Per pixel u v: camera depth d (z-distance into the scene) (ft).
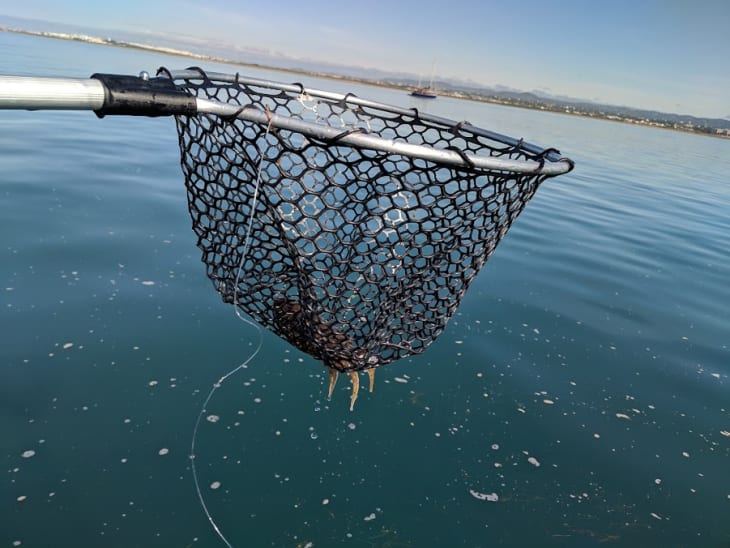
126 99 4.09
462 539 9.10
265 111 4.64
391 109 8.70
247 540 8.71
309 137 4.70
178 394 11.34
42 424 10.06
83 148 29.01
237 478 9.77
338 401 11.94
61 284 14.33
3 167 23.22
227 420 10.95
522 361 13.91
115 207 20.21
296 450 10.53
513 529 9.32
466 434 11.32
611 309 17.38
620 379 13.53
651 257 23.67
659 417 12.24
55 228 17.53
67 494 8.90
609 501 9.93
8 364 11.27
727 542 9.25
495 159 5.00
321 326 5.90
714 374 14.11
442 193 5.27
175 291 14.90
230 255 5.96
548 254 22.29
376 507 9.54
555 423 11.80
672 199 39.04
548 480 10.32
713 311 18.19
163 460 9.82
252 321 14.19
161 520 8.79
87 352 12.00
